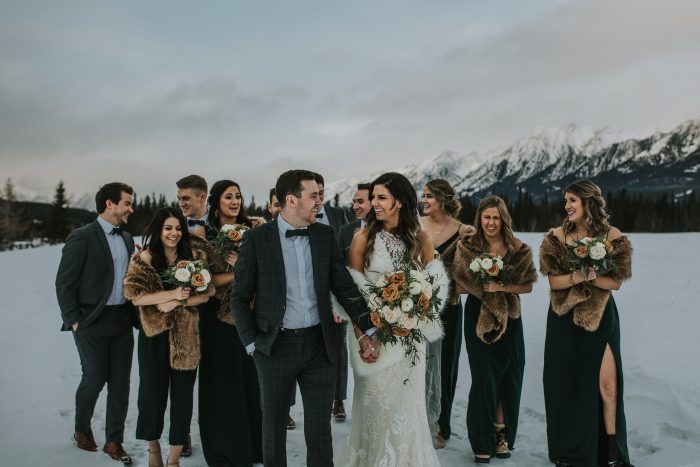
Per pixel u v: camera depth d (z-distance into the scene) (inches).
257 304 137.7
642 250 1000.2
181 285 154.6
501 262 167.5
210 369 165.0
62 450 165.8
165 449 178.7
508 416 171.5
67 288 164.9
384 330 138.9
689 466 153.1
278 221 141.0
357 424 149.5
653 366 247.8
